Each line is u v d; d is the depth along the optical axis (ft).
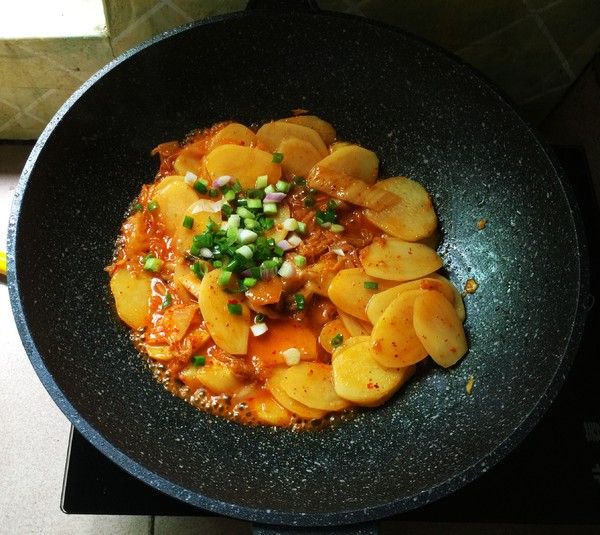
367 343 1.14
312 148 1.28
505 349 1.10
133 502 1.06
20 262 1.03
